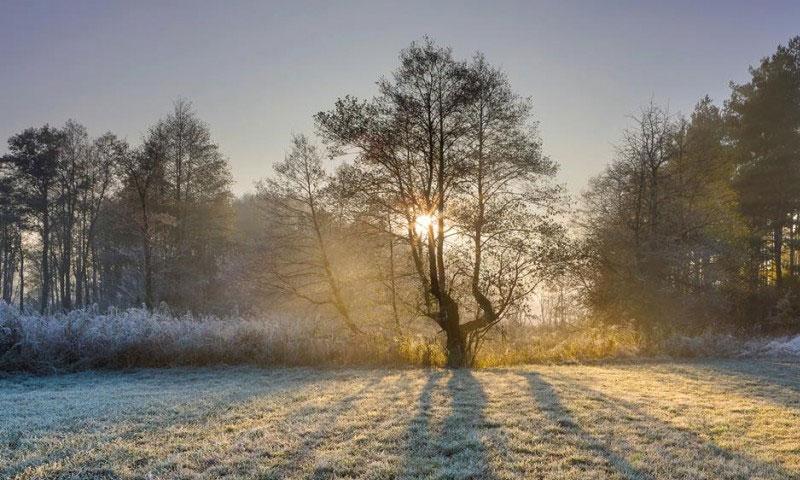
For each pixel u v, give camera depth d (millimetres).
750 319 31859
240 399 9023
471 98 17281
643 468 5543
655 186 27312
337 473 5344
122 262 37500
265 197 23266
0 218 43312
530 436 6637
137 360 14398
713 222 27656
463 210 17797
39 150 42219
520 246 17688
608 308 25422
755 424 7508
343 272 22484
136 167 30109
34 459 5699
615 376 12328
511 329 20672
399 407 8312
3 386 11461
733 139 37469
